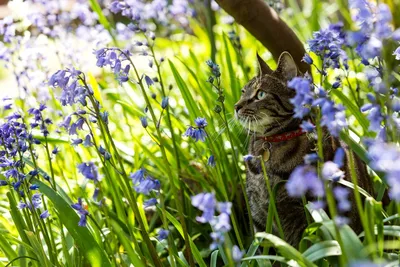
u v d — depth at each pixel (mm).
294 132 1462
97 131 1827
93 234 1398
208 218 1005
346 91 1979
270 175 1475
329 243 1156
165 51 2477
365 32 1071
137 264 1219
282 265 1335
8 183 1353
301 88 1025
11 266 1430
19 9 1853
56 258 1366
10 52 1767
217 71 1388
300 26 2379
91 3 1998
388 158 978
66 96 1221
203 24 2188
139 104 1983
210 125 1681
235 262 1153
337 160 1029
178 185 1725
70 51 1864
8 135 1318
